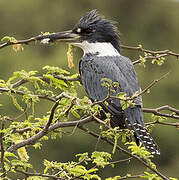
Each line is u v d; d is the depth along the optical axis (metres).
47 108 21.77
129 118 9.65
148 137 9.45
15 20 30.27
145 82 25.98
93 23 11.40
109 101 9.73
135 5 32.25
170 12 32.09
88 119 8.38
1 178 7.73
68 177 8.20
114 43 11.42
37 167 20.97
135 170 21.31
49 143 22.58
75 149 22.84
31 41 9.38
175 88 26.20
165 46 30.81
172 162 24.25
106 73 10.48
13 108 21.22
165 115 9.63
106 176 21.33
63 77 9.27
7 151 8.07
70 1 31.66
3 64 26.11
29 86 21.47
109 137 8.13
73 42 11.36
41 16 30.67
